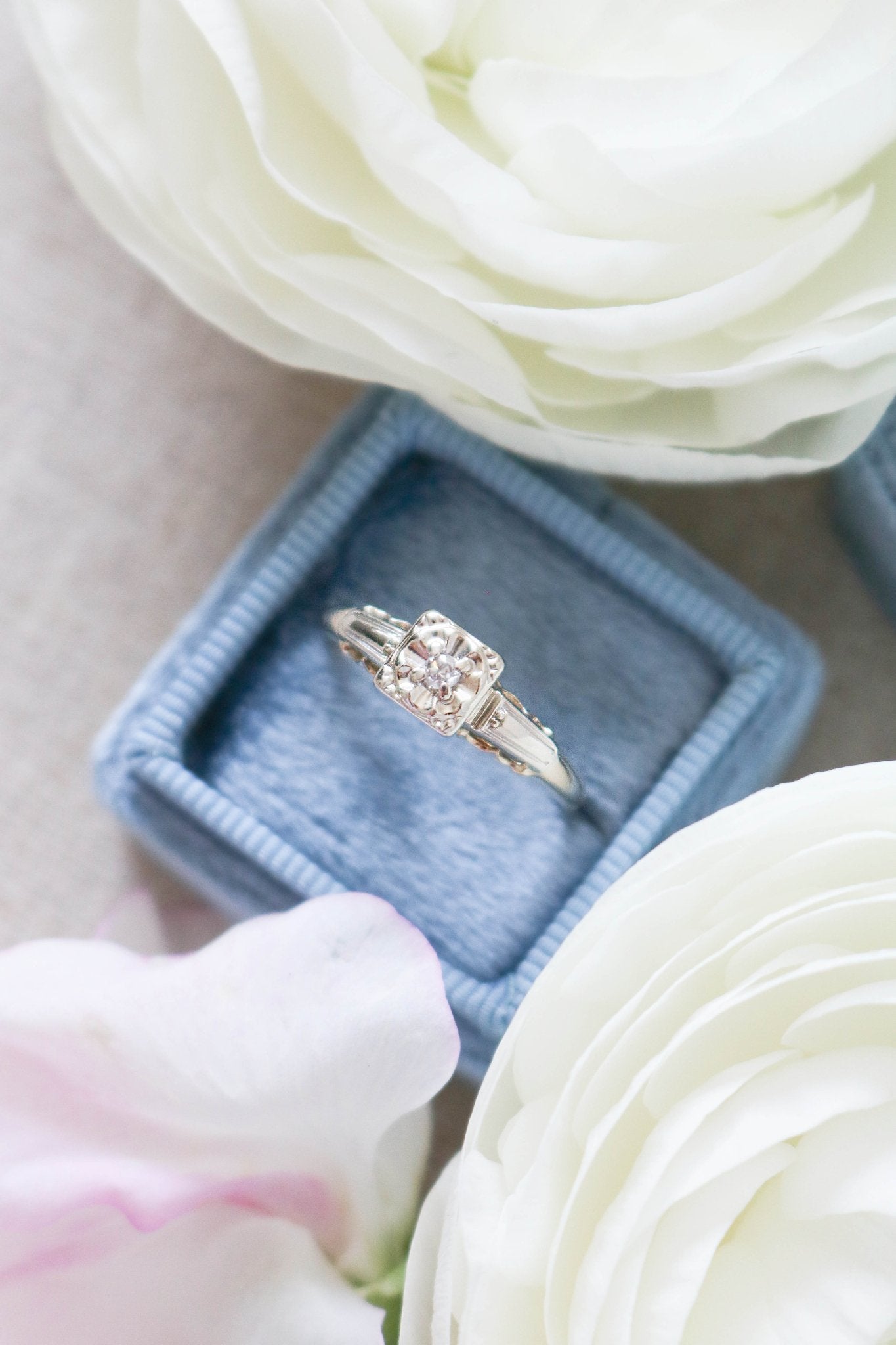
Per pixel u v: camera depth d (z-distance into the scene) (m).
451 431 0.19
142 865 0.20
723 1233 0.15
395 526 0.19
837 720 0.20
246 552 0.19
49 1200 0.15
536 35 0.16
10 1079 0.16
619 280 0.16
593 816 0.18
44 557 0.21
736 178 0.16
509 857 0.18
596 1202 0.15
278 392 0.21
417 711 0.17
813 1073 0.15
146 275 0.21
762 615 0.19
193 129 0.16
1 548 0.21
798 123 0.15
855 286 0.16
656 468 0.17
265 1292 0.16
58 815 0.20
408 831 0.18
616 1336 0.15
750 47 0.16
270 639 0.19
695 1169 0.15
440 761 0.19
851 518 0.19
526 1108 0.15
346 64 0.15
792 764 0.20
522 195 0.16
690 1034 0.14
